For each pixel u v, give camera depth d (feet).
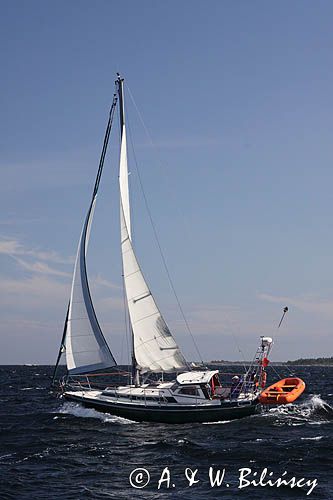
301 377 371.56
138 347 116.37
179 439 94.07
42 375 424.46
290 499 63.36
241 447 88.07
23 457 82.94
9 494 64.44
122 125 121.90
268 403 112.37
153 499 63.21
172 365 117.50
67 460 80.79
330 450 86.02
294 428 106.73
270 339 118.62
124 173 121.29
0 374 443.32
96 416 112.16
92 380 242.58
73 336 114.93
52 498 63.16
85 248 117.19
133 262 118.21
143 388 112.98
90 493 65.16
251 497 64.08
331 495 64.69
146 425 106.73
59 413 123.03
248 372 117.80
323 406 141.18
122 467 76.89
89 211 118.62
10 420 119.14
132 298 117.50
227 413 109.81
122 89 122.21
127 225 119.14
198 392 108.88
